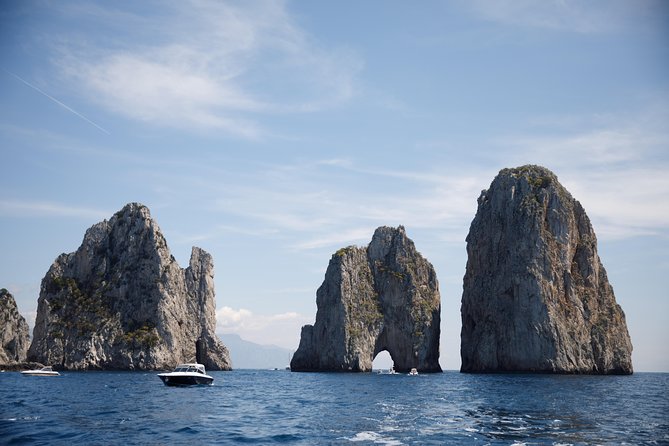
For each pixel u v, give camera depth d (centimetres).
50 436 4281
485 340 19188
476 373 19000
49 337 19800
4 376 13938
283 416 5866
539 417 5769
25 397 7512
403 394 9088
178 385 10238
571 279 18788
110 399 7431
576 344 17925
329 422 5391
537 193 19738
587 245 19500
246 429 4875
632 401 7650
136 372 18500
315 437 4494
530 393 9200
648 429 4947
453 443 4247
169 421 5297
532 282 18388
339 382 13462
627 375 18175
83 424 4950
